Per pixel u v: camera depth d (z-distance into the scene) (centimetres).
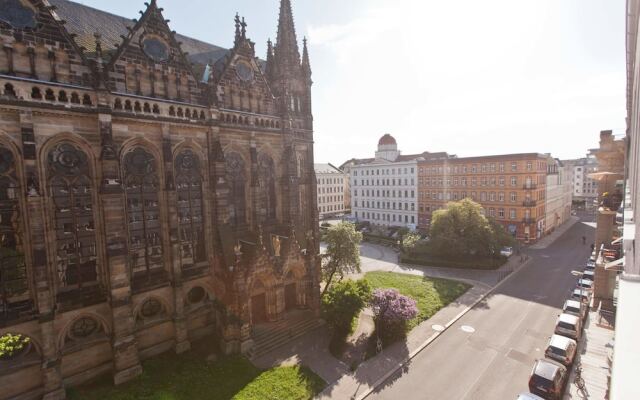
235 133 3456
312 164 4403
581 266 5400
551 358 2644
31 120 2220
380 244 7656
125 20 3328
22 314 2256
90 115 2484
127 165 2717
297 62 4225
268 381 2516
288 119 3866
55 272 2386
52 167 2356
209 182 3219
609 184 4419
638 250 980
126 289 2562
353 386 2511
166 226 2909
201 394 2369
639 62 1239
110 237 2489
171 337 2958
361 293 3294
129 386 2462
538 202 7325
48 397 2266
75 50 2403
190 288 3100
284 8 4081
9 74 2169
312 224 4391
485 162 7556
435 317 3619
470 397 2394
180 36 3762
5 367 2203
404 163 9069
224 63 3394
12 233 2238
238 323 2884
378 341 2961
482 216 5522
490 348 2994
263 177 3803
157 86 2855
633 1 1292
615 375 273
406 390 2478
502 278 4916
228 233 3234
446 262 5575
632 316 388
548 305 3884
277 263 3250
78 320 2497
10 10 2170
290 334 3153
